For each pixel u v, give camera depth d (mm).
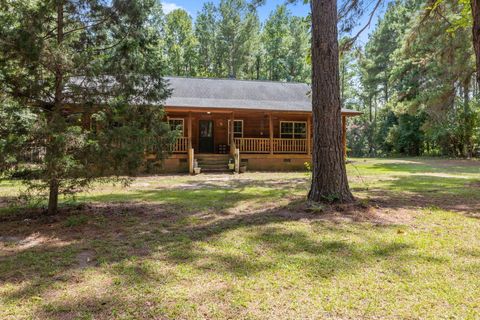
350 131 36938
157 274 3035
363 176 11953
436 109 19438
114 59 5137
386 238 4070
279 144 16453
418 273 3043
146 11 5348
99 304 2482
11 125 4320
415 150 27875
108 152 4727
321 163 5797
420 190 8195
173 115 16547
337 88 5773
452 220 4988
